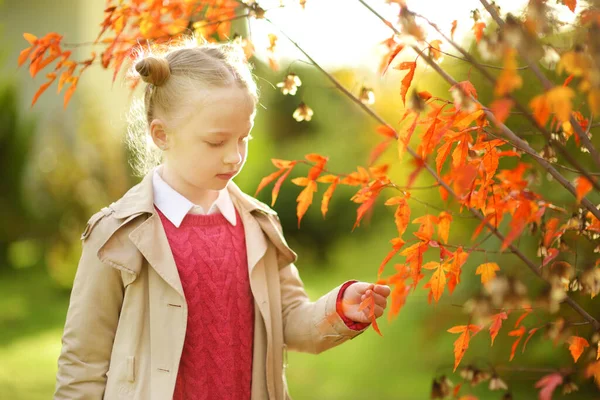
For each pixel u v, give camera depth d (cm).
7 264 988
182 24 238
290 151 1109
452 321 421
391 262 678
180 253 190
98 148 993
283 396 198
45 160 1003
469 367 205
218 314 189
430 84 438
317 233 1102
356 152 1027
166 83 186
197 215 196
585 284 175
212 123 179
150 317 184
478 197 182
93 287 186
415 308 589
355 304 191
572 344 184
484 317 149
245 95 182
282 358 198
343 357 610
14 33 1201
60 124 1060
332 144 1061
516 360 430
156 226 189
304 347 202
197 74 182
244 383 192
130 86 218
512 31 128
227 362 188
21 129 980
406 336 588
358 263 901
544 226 189
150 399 179
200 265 190
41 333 705
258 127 1123
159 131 190
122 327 186
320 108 1088
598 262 186
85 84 1084
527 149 172
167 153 193
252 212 207
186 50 192
